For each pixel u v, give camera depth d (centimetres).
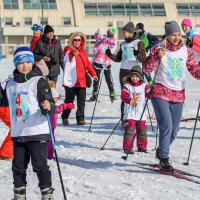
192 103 1397
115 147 858
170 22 672
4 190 590
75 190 592
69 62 1093
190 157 779
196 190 602
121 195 573
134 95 802
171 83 674
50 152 746
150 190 596
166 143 676
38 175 507
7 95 513
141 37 1259
